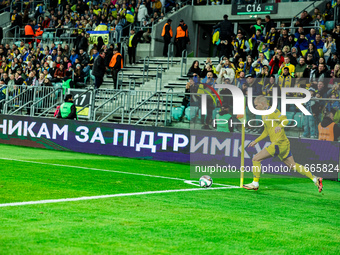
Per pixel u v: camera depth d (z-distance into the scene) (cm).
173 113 2798
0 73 4262
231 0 4581
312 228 1134
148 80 3891
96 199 1339
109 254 838
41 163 2116
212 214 1225
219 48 3791
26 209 1154
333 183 2059
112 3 4791
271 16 4334
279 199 1534
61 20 5000
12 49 4731
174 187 1655
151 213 1195
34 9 5616
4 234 918
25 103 3400
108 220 1088
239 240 984
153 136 2583
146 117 2948
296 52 3080
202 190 1622
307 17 3559
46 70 3897
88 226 1022
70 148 2825
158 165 2344
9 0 5759
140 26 4531
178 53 4078
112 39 4406
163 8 4662
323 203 1509
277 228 1111
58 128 2866
